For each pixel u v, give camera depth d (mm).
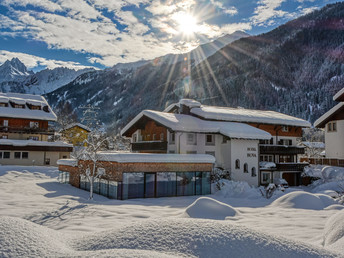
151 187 24516
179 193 26000
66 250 4629
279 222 12664
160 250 4578
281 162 40969
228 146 34125
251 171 34938
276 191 25672
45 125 51938
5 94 54031
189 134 33906
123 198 22938
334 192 26000
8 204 17375
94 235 5590
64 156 50656
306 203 18062
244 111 43500
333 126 39688
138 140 41031
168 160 25188
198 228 5141
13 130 48156
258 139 35312
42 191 24469
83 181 28375
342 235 6398
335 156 39031
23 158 46594
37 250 4379
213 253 4453
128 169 23375
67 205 17078
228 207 14312
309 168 38969
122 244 4867
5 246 4352
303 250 4719
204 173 27766
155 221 5695
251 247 4621
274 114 45188
